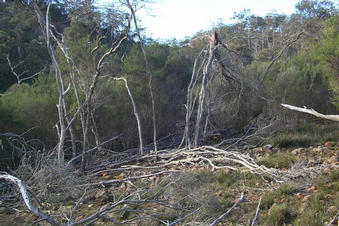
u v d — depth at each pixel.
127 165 9.83
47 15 8.64
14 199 7.29
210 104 12.02
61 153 8.35
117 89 12.50
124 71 13.91
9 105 10.37
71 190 7.14
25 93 11.27
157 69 15.14
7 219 6.34
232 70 13.02
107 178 8.66
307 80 14.21
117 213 6.14
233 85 13.41
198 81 15.08
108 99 11.61
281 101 13.67
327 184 6.64
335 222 5.06
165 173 8.25
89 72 11.64
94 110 10.76
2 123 9.85
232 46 16.36
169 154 9.99
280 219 5.34
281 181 6.88
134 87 13.16
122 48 15.59
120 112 12.32
